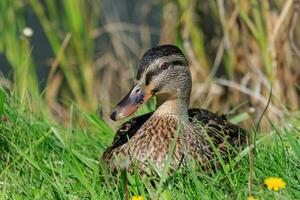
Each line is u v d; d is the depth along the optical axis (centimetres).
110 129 1086
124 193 787
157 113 960
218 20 1419
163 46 978
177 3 1440
